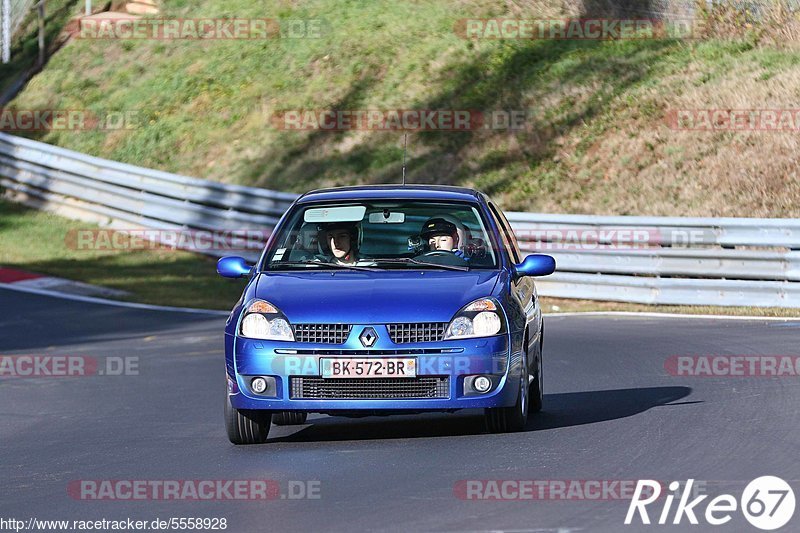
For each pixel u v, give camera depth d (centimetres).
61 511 2114
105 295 7119
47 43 11650
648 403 3164
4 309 6569
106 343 5369
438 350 2555
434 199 2984
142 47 11081
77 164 9288
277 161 9262
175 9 11412
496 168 8456
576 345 4675
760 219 6078
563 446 2542
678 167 7825
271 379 2595
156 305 6781
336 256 2898
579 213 7781
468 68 9506
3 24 11806
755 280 6159
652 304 6259
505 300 2672
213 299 7044
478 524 1888
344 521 1941
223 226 8300
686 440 2578
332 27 10494
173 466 2508
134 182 8888
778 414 2898
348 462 2450
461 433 2791
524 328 2728
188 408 3494
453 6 10325
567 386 3603
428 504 2036
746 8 9256
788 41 8862
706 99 8369
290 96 9869
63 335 5650
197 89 10294
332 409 2570
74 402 3772
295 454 2583
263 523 1956
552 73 9156
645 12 9600
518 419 2705
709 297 6078
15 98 10975
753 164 7612
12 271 7838
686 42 9150
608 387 3541
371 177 8812
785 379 3528
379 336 2558
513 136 8694
